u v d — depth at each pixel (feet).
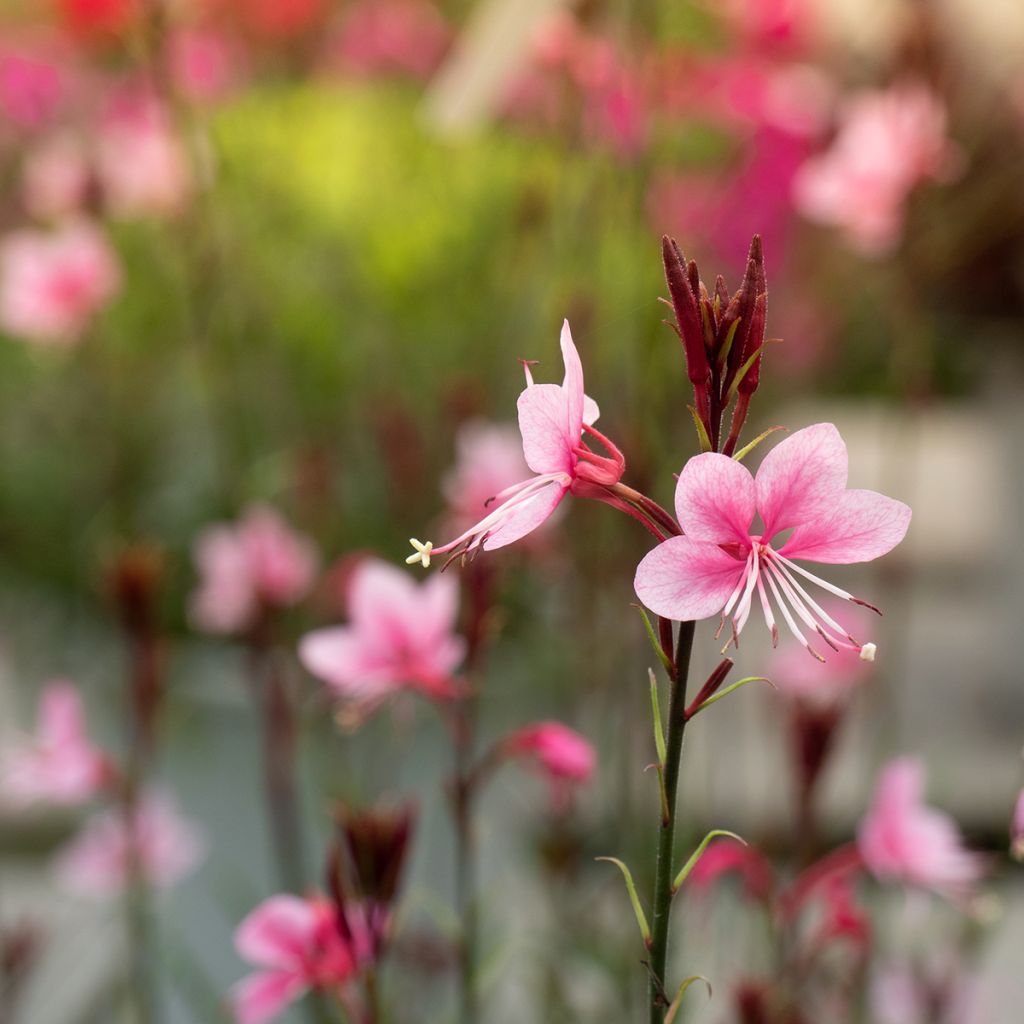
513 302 3.52
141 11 2.49
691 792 2.40
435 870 2.80
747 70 2.36
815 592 3.33
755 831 2.59
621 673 2.19
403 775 3.00
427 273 4.08
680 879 1.29
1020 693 3.25
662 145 2.06
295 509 2.81
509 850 2.80
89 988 2.72
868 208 2.27
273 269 3.95
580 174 2.52
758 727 2.89
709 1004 2.03
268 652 2.29
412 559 1.32
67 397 4.45
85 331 3.24
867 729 3.08
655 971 1.30
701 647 2.68
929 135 2.23
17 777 2.04
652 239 2.10
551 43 2.09
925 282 2.40
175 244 3.39
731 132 2.88
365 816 1.48
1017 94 2.59
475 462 2.22
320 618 2.34
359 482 3.82
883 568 2.89
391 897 1.48
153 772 2.83
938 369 4.61
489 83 1.77
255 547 2.34
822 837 2.64
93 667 3.80
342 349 4.10
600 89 2.10
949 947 2.16
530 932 2.12
